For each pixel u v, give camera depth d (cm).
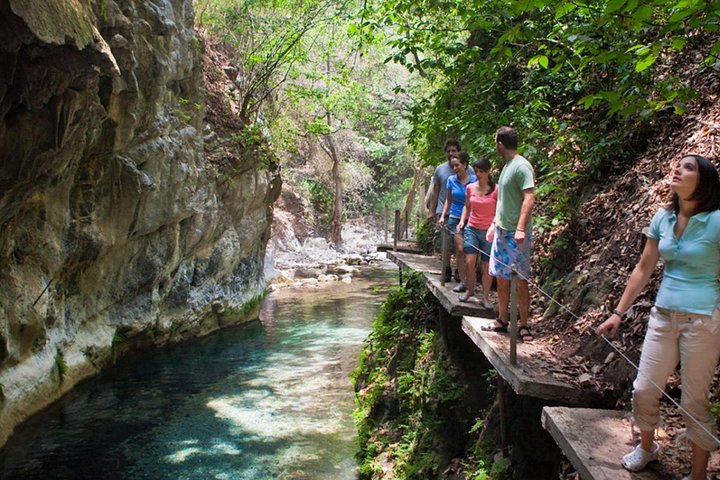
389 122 3297
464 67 1016
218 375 1209
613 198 650
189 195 1357
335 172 3194
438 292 718
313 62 1986
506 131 539
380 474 739
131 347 1320
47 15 570
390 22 990
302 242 3109
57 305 1052
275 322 1683
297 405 1048
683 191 314
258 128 1673
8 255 873
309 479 780
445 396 692
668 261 325
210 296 1557
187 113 1388
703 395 312
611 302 524
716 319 305
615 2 384
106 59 674
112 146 1012
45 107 708
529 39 632
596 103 771
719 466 338
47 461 819
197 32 1702
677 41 418
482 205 633
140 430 934
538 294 665
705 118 609
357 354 1359
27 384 934
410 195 3130
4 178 723
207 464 823
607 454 357
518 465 514
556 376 465
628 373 446
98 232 1074
